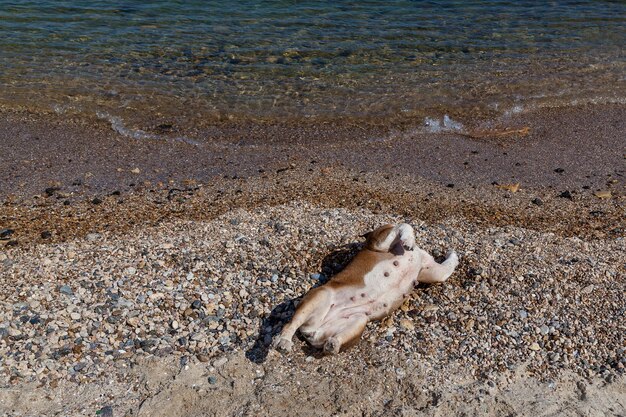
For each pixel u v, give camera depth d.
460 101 3.87
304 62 4.23
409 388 1.78
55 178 2.93
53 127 3.46
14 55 4.19
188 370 1.80
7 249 2.26
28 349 1.82
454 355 1.90
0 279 2.06
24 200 2.71
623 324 2.02
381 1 5.27
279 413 1.69
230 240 2.31
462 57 4.37
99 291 2.02
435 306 2.08
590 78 4.16
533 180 3.06
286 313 2.02
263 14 4.93
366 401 1.74
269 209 2.58
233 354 1.86
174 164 3.12
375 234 2.11
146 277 2.09
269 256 2.23
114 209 2.64
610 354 1.92
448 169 3.14
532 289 2.13
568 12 5.17
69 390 1.73
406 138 3.48
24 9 4.88
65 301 1.97
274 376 1.80
